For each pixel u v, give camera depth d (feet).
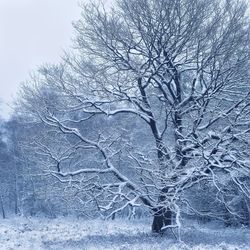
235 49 46.55
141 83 53.11
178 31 48.60
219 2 48.78
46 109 52.80
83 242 48.75
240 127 52.16
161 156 52.24
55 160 53.01
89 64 52.60
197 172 47.80
